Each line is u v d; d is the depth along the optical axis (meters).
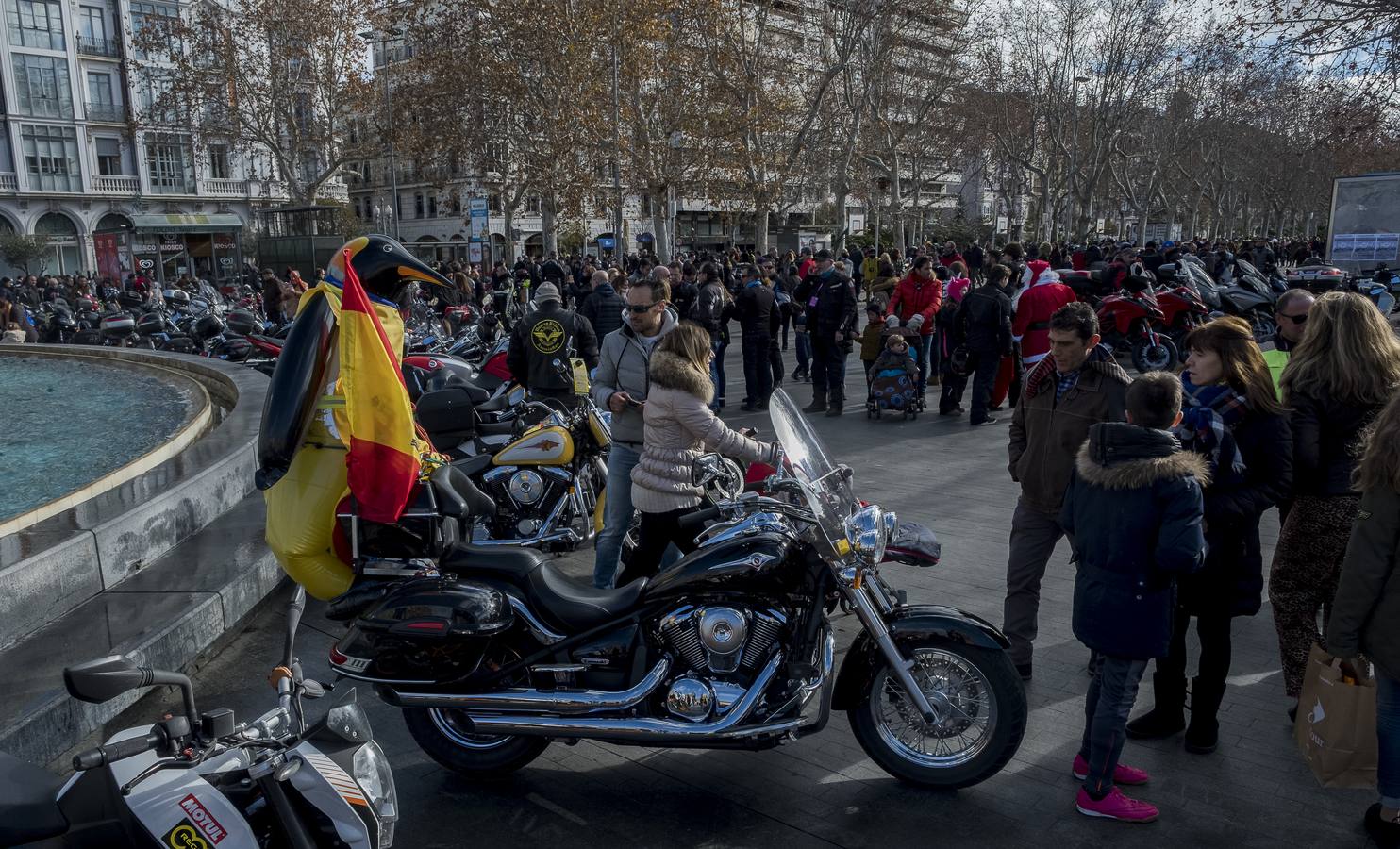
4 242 43.59
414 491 3.62
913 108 43.34
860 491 8.08
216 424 8.53
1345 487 3.89
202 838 2.24
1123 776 3.75
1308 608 4.07
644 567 4.77
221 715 2.35
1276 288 17.66
